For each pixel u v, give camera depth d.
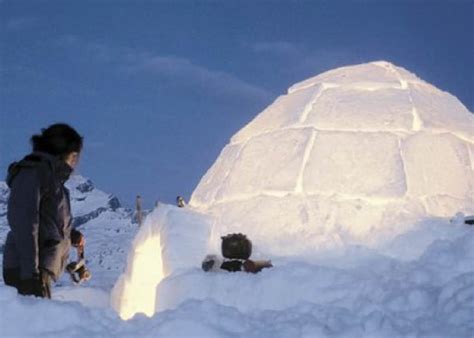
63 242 4.44
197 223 5.52
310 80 7.12
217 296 4.72
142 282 5.93
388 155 6.13
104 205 108.00
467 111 7.05
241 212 6.04
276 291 4.65
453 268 4.61
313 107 6.59
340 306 4.23
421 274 4.52
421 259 4.93
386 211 5.80
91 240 57.97
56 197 4.38
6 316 3.44
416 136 6.29
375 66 7.12
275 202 5.98
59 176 4.38
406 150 6.17
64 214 4.45
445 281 4.44
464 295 3.84
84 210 105.69
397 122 6.39
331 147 6.23
